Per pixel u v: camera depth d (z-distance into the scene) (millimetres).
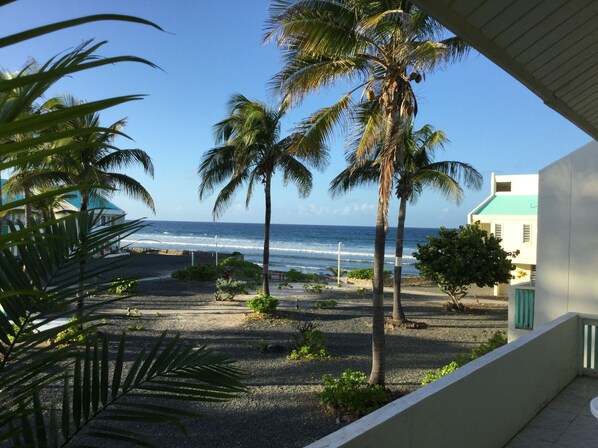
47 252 2014
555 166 8031
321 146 9742
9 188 14117
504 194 25906
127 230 2270
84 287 2035
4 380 1758
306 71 8625
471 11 2248
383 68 9453
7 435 1685
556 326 5660
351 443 2258
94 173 11648
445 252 17938
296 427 7098
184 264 32406
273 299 16094
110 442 6129
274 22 7852
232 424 7145
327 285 24953
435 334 14172
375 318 9156
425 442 2898
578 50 2768
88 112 1050
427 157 16484
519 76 2994
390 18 8078
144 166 13484
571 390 5742
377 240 9180
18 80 975
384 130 9734
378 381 9000
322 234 108125
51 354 1942
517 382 4480
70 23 908
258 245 67938
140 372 2107
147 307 17047
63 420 1856
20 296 1858
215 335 12984
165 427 6859
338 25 8039
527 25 2420
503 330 14680
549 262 8094
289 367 10203
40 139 1041
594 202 7617
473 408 3564
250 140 16281
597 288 7586
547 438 4355
